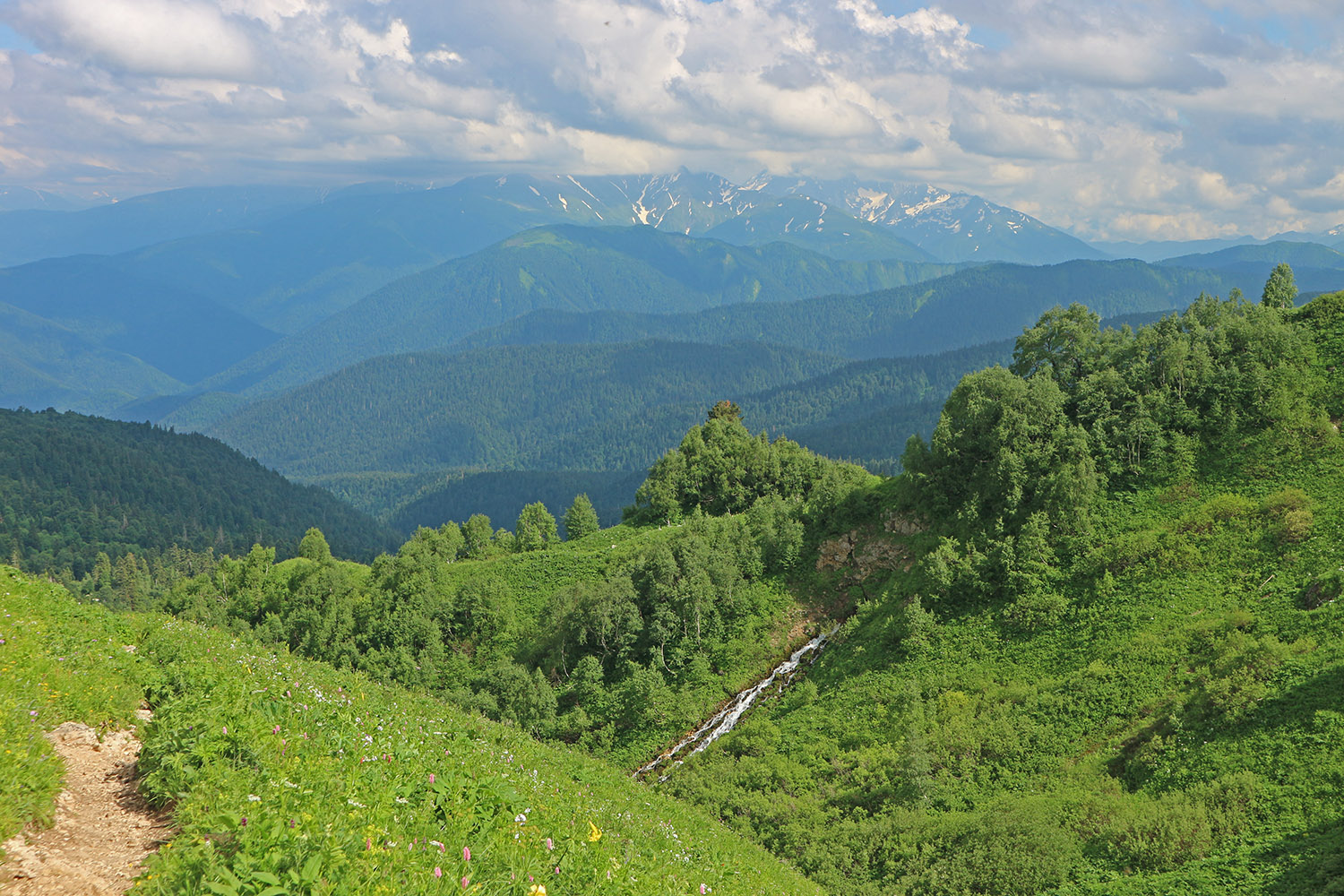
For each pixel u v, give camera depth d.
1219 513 67.19
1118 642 60.66
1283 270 90.00
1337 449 68.75
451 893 13.55
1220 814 39.94
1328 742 41.12
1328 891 32.19
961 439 86.06
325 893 12.08
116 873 13.68
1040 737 54.91
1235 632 54.53
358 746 20.27
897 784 55.66
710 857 29.42
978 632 70.50
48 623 24.16
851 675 75.00
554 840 18.72
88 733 18.92
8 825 13.56
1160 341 81.75
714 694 83.56
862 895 44.03
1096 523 72.88
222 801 14.59
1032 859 41.75
